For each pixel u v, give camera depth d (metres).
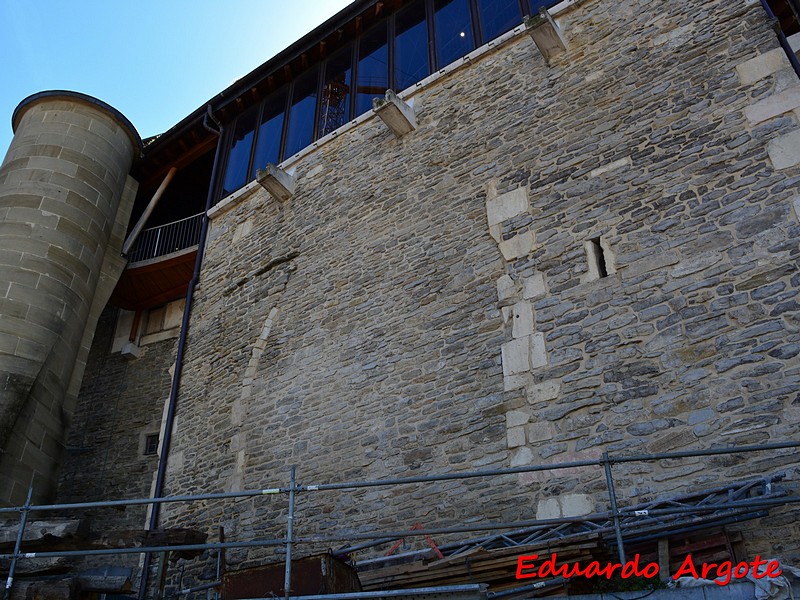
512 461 6.04
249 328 9.08
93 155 11.57
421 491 6.41
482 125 8.26
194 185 13.60
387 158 8.98
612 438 5.64
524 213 7.21
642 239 6.32
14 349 9.22
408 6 10.08
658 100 6.96
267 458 7.75
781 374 5.18
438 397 6.78
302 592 4.74
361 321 7.88
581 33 8.03
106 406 12.00
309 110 10.62
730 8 7.00
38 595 5.20
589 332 6.17
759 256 5.67
